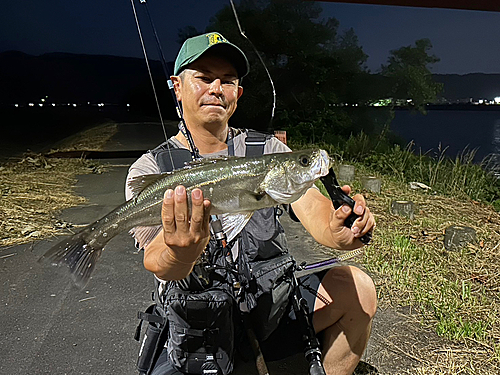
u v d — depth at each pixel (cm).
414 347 329
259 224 229
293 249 529
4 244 536
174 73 247
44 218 639
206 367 215
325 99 1952
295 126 1859
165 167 233
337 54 2106
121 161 1227
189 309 209
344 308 242
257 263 227
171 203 162
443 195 805
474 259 479
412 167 993
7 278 446
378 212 656
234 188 200
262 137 253
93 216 658
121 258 498
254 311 227
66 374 302
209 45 223
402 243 509
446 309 376
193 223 166
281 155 200
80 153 1387
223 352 218
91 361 316
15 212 652
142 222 210
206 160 207
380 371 302
